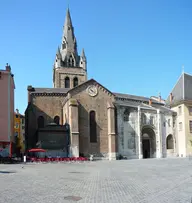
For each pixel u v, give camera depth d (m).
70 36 81.19
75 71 78.88
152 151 61.19
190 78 70.25
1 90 42.69
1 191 13.82
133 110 58.06
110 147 52.34
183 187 15.43
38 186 15.65
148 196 12.71
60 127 51.03
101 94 54.50
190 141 64.25
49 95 58.19
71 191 14.03
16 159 42.28
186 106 65.38
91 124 52.75
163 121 63.34
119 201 11.56
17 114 95.69
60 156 48.62
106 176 21.52
